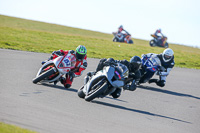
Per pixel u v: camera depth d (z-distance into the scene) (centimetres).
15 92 2659
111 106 2706
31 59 5338
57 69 3111
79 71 3256
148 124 2280
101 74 2700
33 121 1866
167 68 4134
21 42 8038
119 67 2756
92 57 7081
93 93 2648
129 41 12662
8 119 1819
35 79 3147
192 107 3244
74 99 2748
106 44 10556
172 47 14588
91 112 2356
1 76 3384
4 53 5631
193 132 2270
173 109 3009
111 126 2053
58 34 11444
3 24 13925
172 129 2250
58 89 3131
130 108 2753
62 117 2070
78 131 1816
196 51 14850
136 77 2947
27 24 15875
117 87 2717
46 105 2350
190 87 4656
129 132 1981
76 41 10112
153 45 13000
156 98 3466
